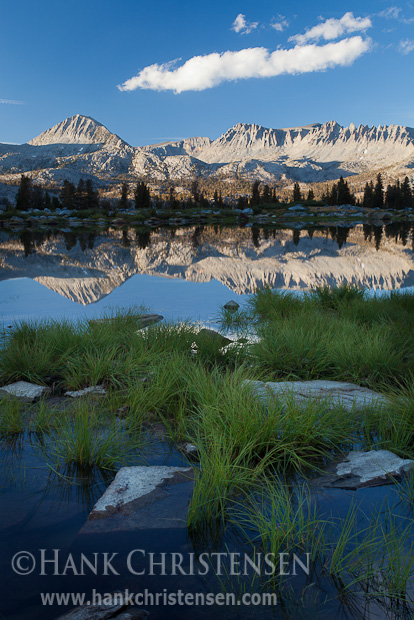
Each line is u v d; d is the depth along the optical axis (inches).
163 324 235.8
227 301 345.7
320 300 320.5
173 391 155.6
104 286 415.5
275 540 77.4
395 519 87.1
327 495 97.0
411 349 199.5
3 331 228.7
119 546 78.6
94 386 165.2
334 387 161.3
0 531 82.4
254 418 121.6
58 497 95.5
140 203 3363.7
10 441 123.4
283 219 2839.6
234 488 100.5
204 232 1441.9
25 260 610.5
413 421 127.0
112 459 111.6
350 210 3284.9
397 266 545.3
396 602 66.4
